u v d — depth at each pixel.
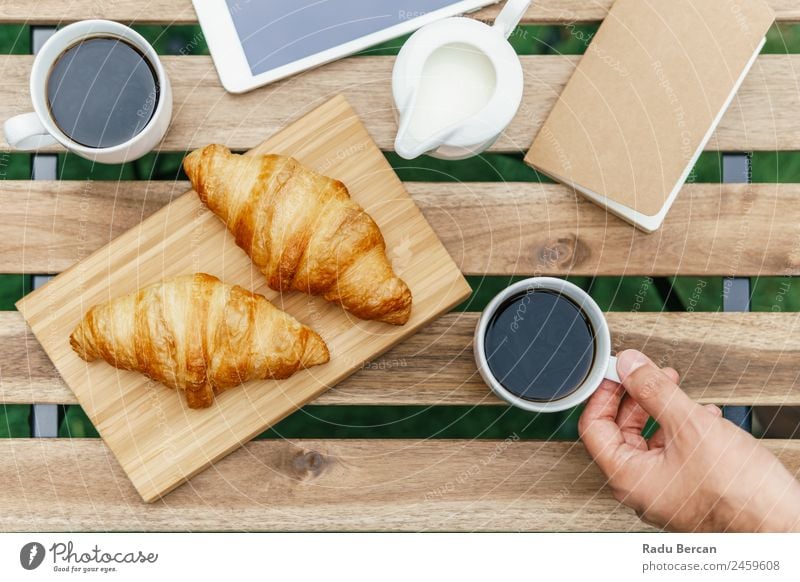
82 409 0.81
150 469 0.77
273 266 0.71
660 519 0.78
